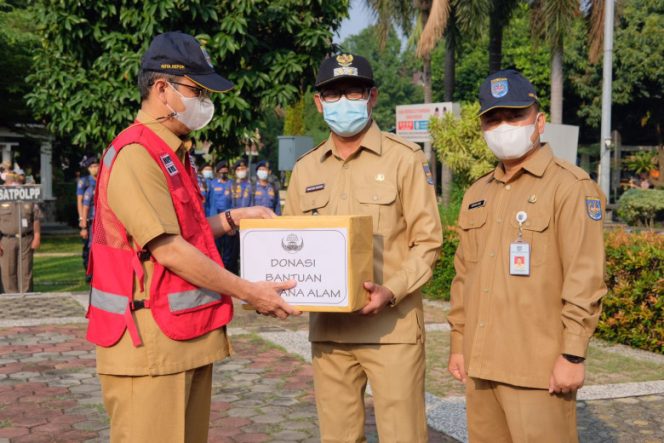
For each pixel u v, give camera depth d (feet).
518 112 9.59
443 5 60.95
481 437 10.29
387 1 73.46
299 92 31.96
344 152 10.92
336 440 10.82
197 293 9.04
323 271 9.41
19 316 29.01
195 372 9.30
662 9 101.65
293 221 9.52
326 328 10.58
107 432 15.56
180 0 27.04
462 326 10.80
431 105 51.39
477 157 47.44
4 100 77.51
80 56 28.27
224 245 39.83
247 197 45.50
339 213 10.71
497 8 68.03
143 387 8.79
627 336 23.25
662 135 116.26
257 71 29.43
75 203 95.20
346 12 30.71
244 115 28.99
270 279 9.62
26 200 35.81
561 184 9.41
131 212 8.58
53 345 23.45
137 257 8.77
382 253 10.48
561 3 58.49
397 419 10.32
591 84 108.17
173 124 9.32
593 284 9.15
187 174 9.34
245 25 27.76
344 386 10.78
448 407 16.72
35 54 28.60
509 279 9.59
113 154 8.91
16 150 96.37
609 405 17.21
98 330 8.94
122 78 27.66
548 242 9.41
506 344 9.58
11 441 15.01
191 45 9.25
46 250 65.51
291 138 55.01
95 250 9.06
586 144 127.85
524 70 115.14
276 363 21.07
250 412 16.83
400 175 10.57
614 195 101.76
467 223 10.42
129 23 27.71
